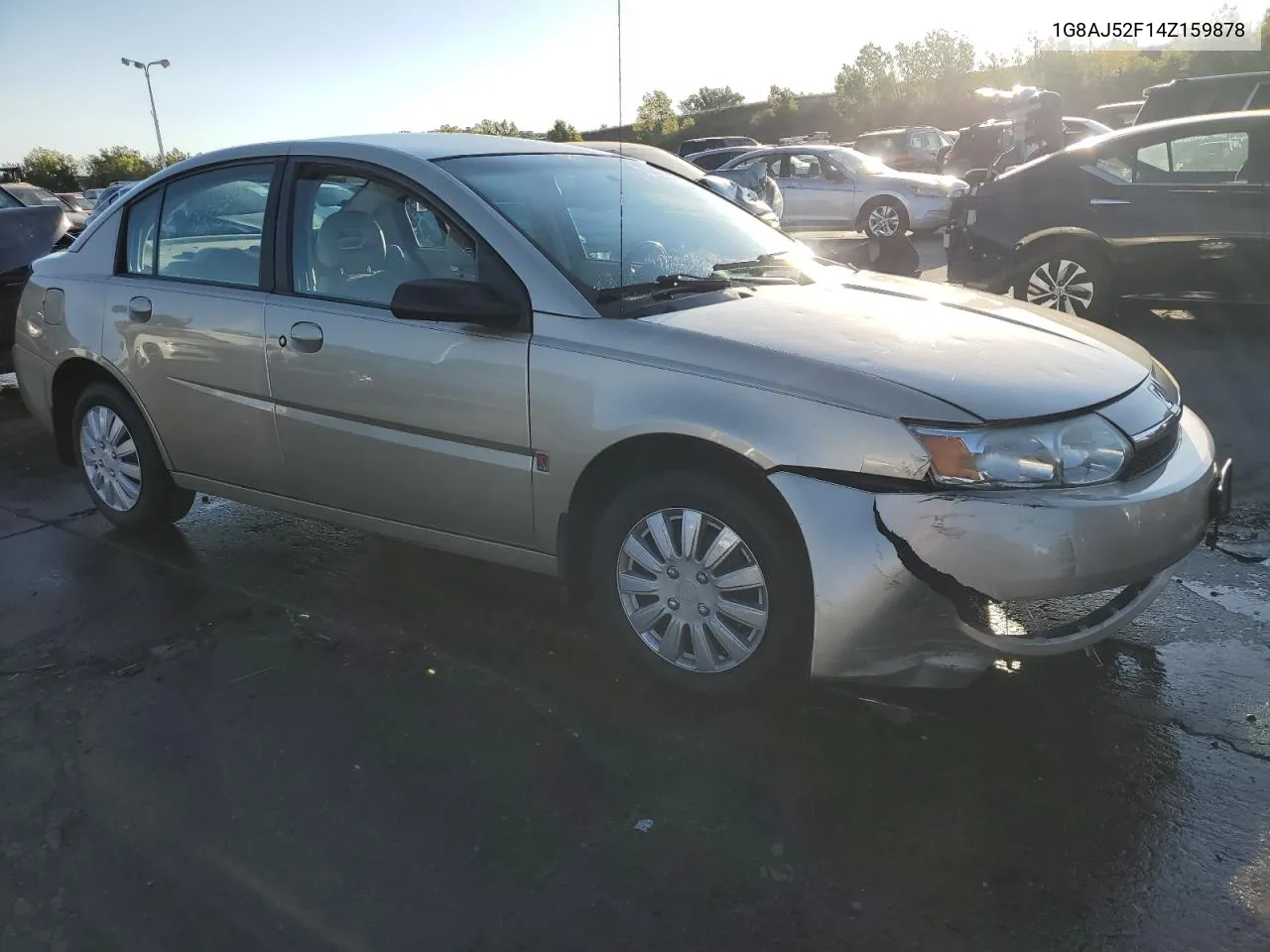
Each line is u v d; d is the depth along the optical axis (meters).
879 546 2.58
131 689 3.24
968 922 2.18
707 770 2.73
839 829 2.48
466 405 3.20
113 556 4.34
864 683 2.77
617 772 2.74
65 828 2.58
